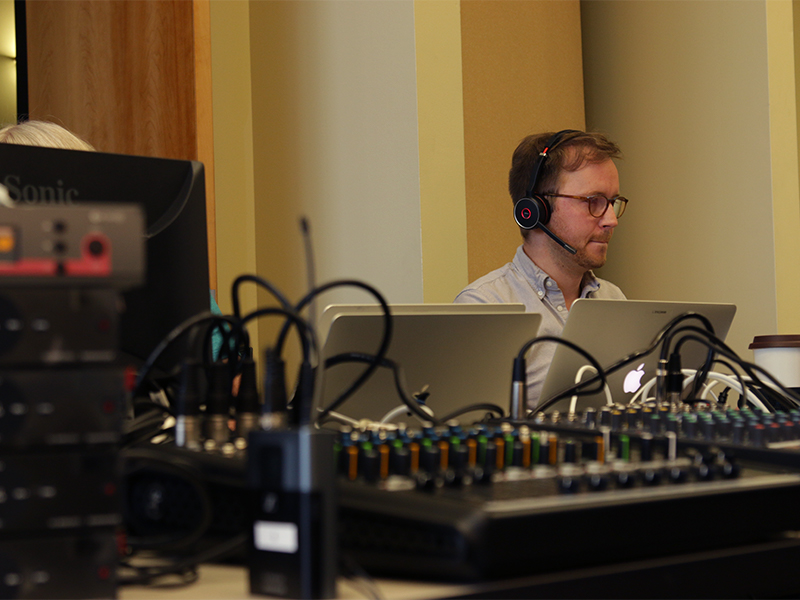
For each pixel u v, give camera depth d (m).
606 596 0.67
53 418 0.59
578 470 0.76
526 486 0.70
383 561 0.66
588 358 1.28
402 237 2.93
